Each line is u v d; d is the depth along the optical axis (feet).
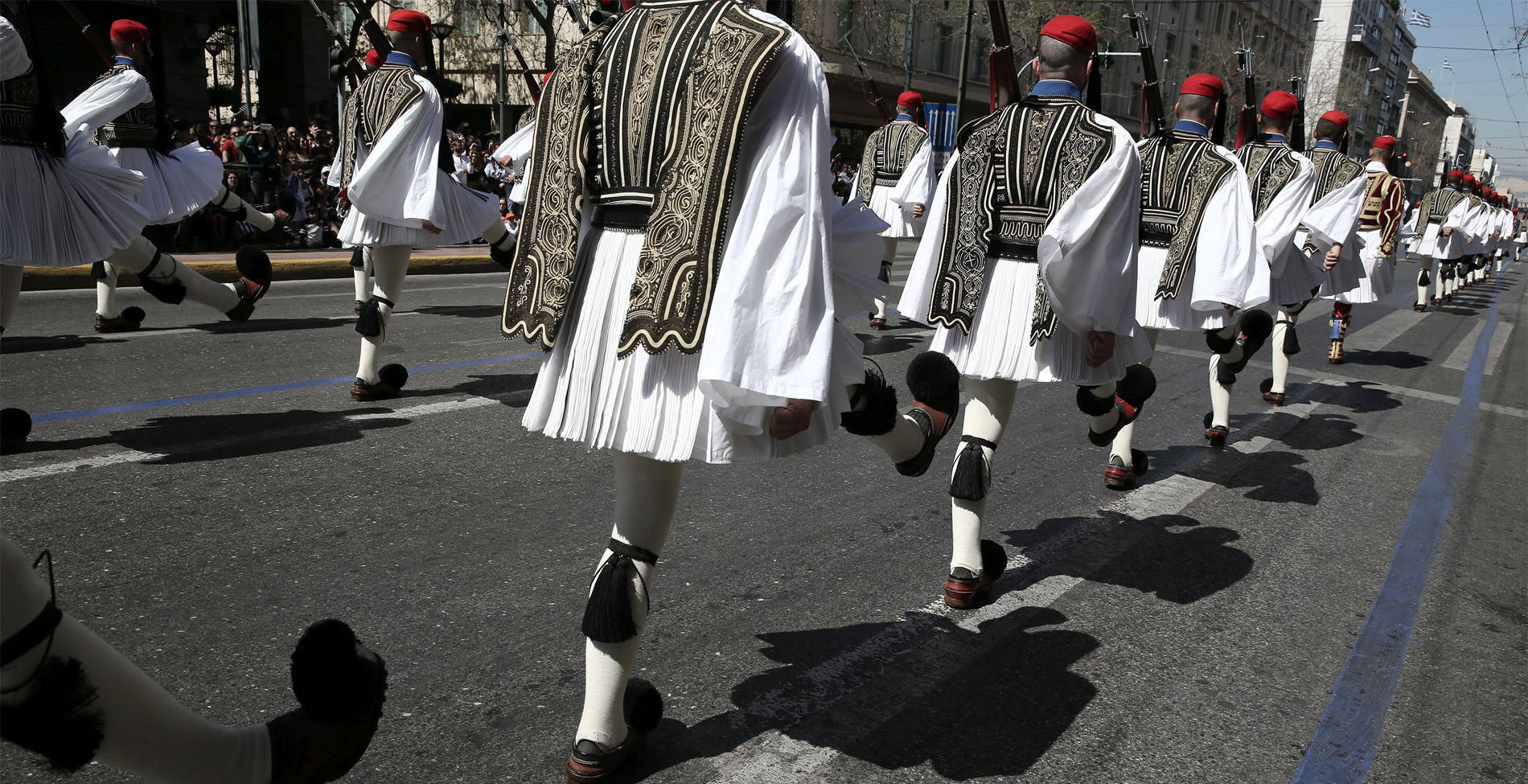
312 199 46.47
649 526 7.00
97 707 4.30
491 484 13.93
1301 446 19.44
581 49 7.06
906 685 9.27
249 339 23.38
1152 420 20.90
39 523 11.52
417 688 8.63
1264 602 11.80
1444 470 18.35
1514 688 10.06
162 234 39.17
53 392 17.54
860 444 17.16
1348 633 11.09
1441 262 52.39
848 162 101.91
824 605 10.84
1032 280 10.57
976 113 121.19
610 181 6.73
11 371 18.92
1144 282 16.14
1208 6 152.87
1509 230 71.61
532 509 13.07
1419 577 12.92
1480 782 8.34
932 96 111.86
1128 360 11.57
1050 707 9.08
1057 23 10.84
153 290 15.31
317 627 5.10
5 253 12.66
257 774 4.96
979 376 10.73
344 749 5.16
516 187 25.22
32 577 4.22
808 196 6.19
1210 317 16.34
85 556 10.73
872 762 7.99
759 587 11.20
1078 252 10.00
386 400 18.25
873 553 12.41
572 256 6.77
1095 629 10.78
